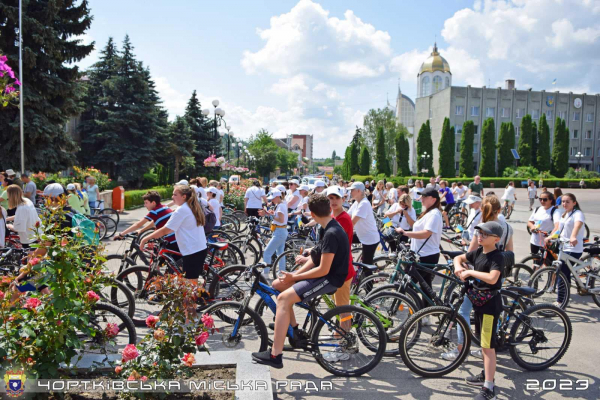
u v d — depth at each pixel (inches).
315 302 174.2
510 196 768.9
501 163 2452.0
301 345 167.0
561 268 256.8
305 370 174.2
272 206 483.5
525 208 1032.2
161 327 133.0
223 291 216.1
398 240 296.7
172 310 134.2
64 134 805.9
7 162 737.6
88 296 137.8
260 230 389.4
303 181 1525.6
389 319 190.7
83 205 462.0
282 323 154.9
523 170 2321.6
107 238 493.7
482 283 156.9
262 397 131.1
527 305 184.7
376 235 243.3
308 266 170.6
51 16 764.0
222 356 156.0
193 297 138.7
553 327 178.2
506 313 175.8
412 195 607.8
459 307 170.9
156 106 1359.5
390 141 2822.3
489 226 154.9
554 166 2502.5
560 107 2792.8
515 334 174.6
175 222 203.5
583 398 153.4
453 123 2704.2
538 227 281.7
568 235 256.2
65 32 812.6
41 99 750.5
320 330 168.1
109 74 1233.4
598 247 258.4
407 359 168.6
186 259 206.7
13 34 729.6
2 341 122.0
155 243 242.2
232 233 402.3
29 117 743.1
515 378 169.2
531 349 176.1
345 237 161.2
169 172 1476.4
